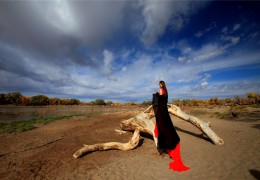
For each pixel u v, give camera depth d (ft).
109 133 32.65
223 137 25.03
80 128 38.47
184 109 82.94
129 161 17.51
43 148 23.34
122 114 67.15
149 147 22.68
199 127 24.64
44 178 14.64
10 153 21.30
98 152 21.24
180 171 14.07
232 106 86.69
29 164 17.83
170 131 16.28
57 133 33.42
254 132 27.14
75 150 22.15
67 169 16.24
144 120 26.48
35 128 39.70
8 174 15.62
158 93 17.56
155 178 13.17
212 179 12.22
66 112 86.38
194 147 21.15
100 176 14.29
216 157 16.75
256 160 15.07
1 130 37.60
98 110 97.50
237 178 12.07
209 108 84.12
